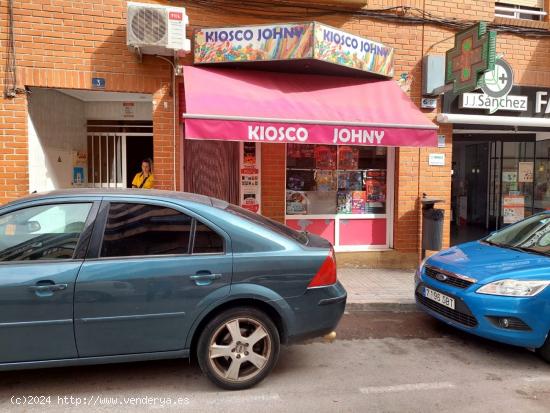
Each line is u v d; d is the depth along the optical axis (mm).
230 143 7668
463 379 4004
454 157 12484
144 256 3525
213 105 5879
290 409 3400
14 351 3291
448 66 7543
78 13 6555
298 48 6453
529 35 8266
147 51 6570
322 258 3811
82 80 6629
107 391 3646
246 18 7141
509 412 3422
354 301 6055
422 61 7887
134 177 8250
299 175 8094
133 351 3479
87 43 6617
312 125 5965
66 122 7746
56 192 3744
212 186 7645
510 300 4266
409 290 6652
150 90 6875
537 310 4238
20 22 6391
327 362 4328
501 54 8094
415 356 4527
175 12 6309
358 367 4223
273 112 6016
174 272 3490
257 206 7793
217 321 3570
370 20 7625
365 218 8328
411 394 3688
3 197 6488
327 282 3807
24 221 3500
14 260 3393
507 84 8156
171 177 7023
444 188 8164
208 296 3529
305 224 8133
